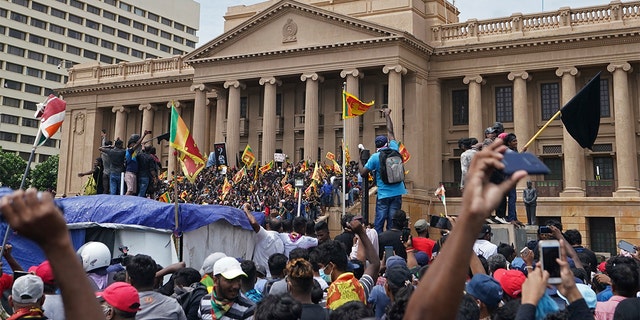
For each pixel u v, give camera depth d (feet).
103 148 66.18
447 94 169.48
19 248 38.58
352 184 133.90
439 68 164.86
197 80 179.83
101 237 41.91
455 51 160.86
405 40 153.58
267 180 140.05
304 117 173.99
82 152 213.05
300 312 15.92
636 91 149.38
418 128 158.20
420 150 158.30
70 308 7.68
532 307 12.30
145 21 396.57
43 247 7.50
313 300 23.61
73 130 216.33
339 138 170.19
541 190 153.48
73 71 221.05
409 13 161.07
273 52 167.22
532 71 155.43
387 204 44.39
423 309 8.05
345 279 21.43
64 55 353.92
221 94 185.78
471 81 160.56
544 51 152.76
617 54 145.59
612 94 151.53
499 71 157.28
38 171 299.17
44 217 7.30
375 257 23.58
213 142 196.65
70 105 217.97
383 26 154.10
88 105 214.69
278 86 181.37
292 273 19.72
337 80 172.76
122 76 211.61
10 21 332.19
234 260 22.36
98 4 370.32
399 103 152.87
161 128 207.92
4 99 329.93
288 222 44.83
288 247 40.09
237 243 47.03
